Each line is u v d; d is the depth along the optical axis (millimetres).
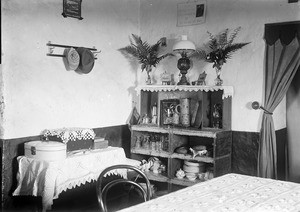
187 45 4793
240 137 4801
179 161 5102
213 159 4500
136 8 5719
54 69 4480
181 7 5336
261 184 2705
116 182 2592
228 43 4824
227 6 4922
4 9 3898
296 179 4754
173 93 5324
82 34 4852
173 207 2170
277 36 4508
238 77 4816
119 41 5438
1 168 3957
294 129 4754
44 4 4328
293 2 4414
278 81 4488
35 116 4266
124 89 5551
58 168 3768
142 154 5406
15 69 4035
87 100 4949
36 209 4066
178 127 4992
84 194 4781
